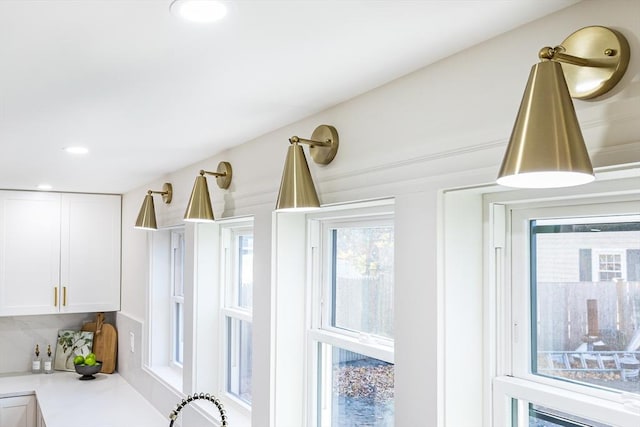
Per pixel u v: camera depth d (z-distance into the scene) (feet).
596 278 4.12
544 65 2.66
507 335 4.65
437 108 4.48
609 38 3.15
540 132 2.51
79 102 5.71
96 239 14.70
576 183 2.72
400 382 4.84
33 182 12.37
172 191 10.76
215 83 5.05
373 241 6.35
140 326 12.91
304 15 3.59
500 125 3.92
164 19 3.65
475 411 4.64
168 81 5.00
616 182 3.73
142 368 12.66
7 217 13.69
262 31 3.86
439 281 4.50
